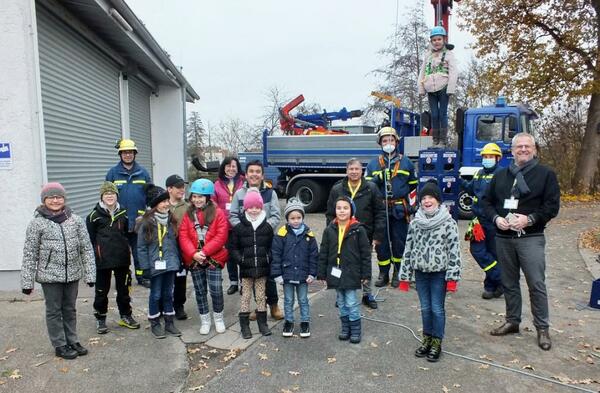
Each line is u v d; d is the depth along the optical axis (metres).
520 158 4.09
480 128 10.74
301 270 4.26
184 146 12.85
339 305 4.29
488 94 18.14
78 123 7.45
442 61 9.62
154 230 4.25
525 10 16.44
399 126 12.04
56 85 6.63
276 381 3.50
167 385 3.44
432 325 3.95
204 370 3.71
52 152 6.50
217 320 4.45
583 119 17.95
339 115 14.66
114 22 7.30
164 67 10.81
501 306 5.24
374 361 3.84
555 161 18.05
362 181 5.33
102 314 4.35
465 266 7.11
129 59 9.70
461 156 10.99
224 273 6.72
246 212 4.33
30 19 5.31
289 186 13.30
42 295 5.32
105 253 4.29
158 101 12.67
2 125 5.36
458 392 3.35
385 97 12.38
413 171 5.88
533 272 4.09
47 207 3.74
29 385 3.39
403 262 4.05
